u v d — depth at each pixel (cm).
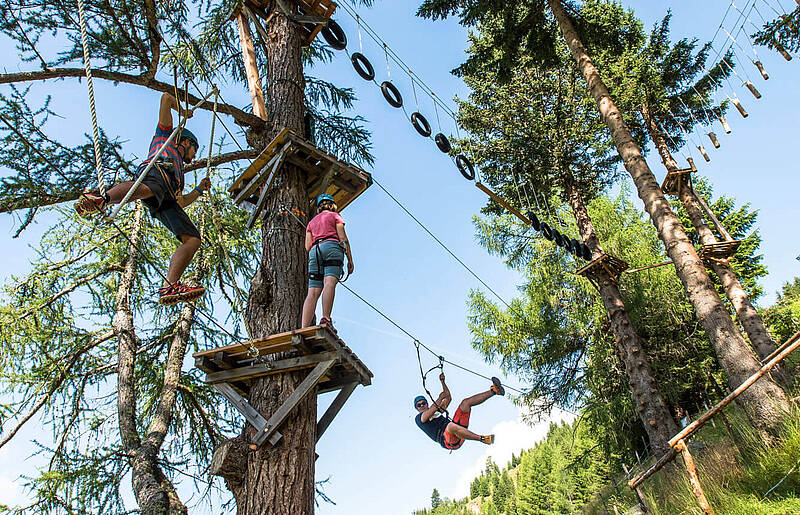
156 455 818
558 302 1741
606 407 1630
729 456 795
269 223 629
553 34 1404
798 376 1122
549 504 6028
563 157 1538
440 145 888
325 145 1007
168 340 998
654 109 1559
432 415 740
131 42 592
